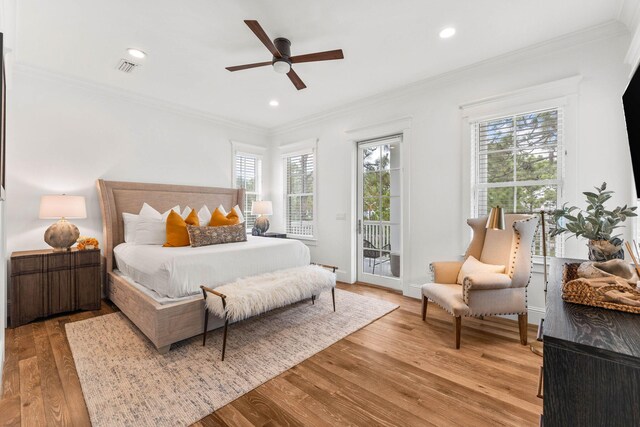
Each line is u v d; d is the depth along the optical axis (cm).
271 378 196
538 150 283
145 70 321
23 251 305
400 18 235
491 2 216
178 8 220
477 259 288
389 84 362
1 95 154
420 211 362
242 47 276
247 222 536
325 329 273
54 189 329
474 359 220
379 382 192
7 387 183
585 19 237
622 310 89
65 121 336
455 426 153
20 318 275
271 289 248
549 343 71
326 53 239
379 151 423
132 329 269
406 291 377
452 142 335
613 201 244
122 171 381
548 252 278
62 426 152
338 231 461
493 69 305
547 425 71
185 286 245
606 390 64
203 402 171
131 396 175
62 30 246
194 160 458
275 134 558
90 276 318
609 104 246
